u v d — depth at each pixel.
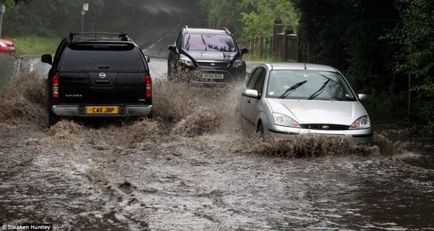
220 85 32.88
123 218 11.74
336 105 19.22
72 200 12.94
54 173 15.34
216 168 16.38
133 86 22.12
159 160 17.27
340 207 12.84
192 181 14.85
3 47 65.19
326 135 18.03
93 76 21.80
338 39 38.16
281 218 11.95
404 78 30.69
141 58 22.33
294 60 57.34
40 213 11.98
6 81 28.53
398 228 11.45
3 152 17.67
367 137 18.41
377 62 32.69
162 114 24.62
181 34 36.22
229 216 12.01
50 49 92.44
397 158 18.34
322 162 17.36
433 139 22.00
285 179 15.26
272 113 18.53
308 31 44.06
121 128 22.08
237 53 34.50
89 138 20.31
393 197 13.73
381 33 31.22
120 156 17.72
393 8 30.52
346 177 15.64
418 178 15.66
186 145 19.48
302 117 18.27
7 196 13.16
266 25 86.69
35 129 21.84
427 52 21.22
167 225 11.36
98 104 21.86
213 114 22.19
